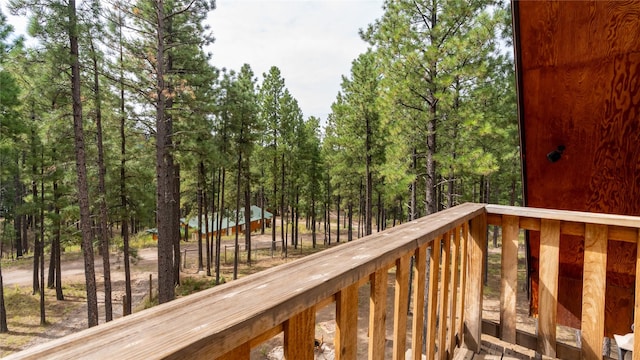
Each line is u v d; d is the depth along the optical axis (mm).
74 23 7637
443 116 8969
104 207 10156
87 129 10141
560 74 2258
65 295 14516
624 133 2291
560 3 1985
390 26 8367
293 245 24641
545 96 2379
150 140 11297
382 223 24500
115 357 460
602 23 1991
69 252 22312
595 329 1792
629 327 2320
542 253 1980
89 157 10484
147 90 9734
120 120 10617
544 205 2912
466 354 2074
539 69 2289
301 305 739
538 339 1983
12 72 8602
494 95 9539
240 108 14500
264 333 690
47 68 8055
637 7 1856
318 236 29047
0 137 8359
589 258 1815
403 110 9086
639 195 2471
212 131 13172
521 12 2092
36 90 8547
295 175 20859
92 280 9055
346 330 932
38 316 12414
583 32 2061
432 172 8914
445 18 7578
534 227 2020
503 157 10805
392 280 11648
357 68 13672
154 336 517
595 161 2484
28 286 15625
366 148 14727
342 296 903
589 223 1809
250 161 19031
